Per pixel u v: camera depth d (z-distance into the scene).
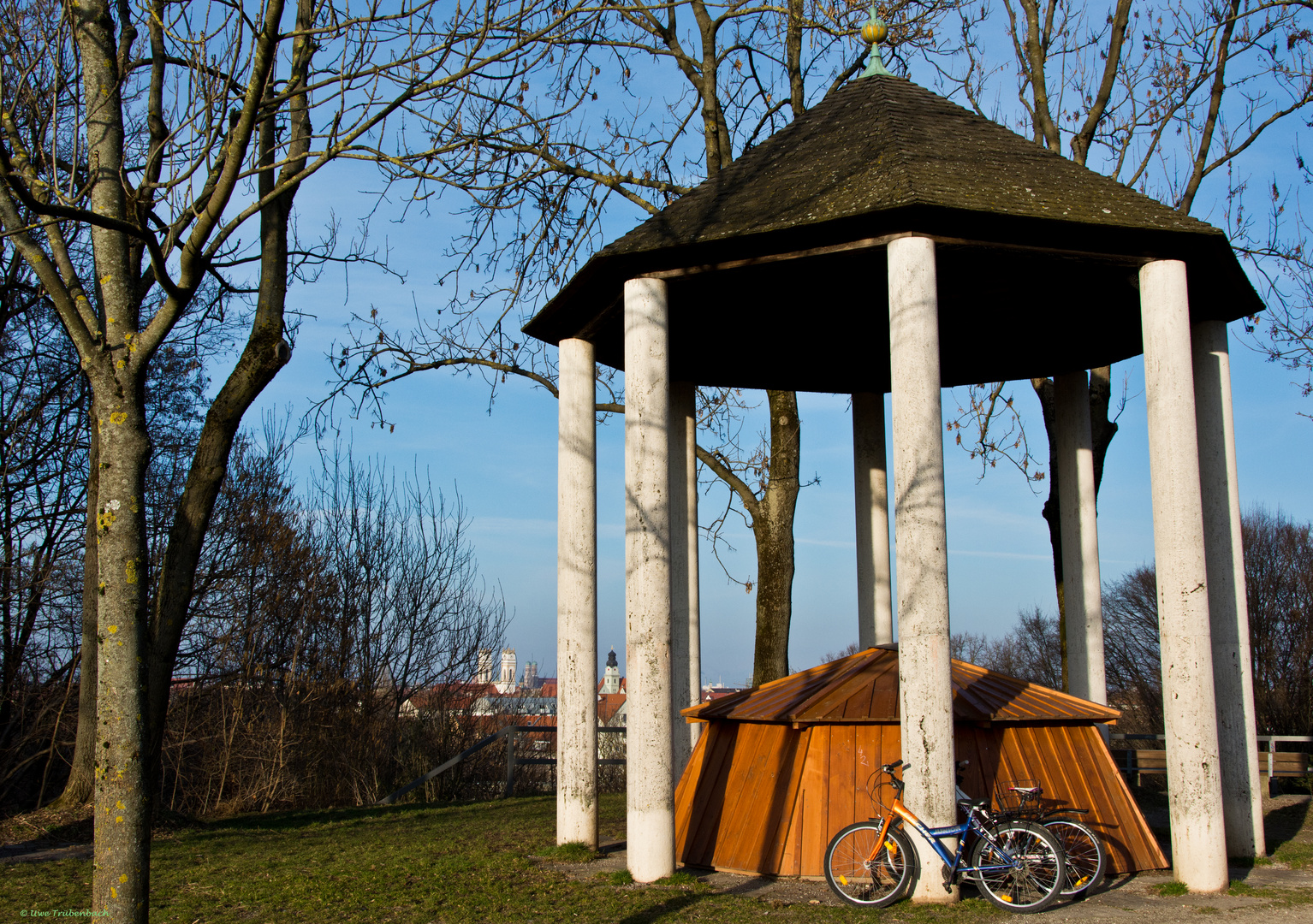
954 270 9.76
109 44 5.70
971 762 8.86
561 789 10.16
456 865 9.52
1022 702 9.55
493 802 16.25
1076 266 9.12
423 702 23.81
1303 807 13.70
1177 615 8.43
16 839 11.55
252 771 19.36
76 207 5.40
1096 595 12.29
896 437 8.24
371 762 20.48
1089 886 7.96
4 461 21.66
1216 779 8.22
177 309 5.30
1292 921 7.19
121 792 4.70
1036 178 9.16
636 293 9.41
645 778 8.79
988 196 8.50
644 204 17.88
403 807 15.70
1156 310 8.84
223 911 7.85
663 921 7.38
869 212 8.32
